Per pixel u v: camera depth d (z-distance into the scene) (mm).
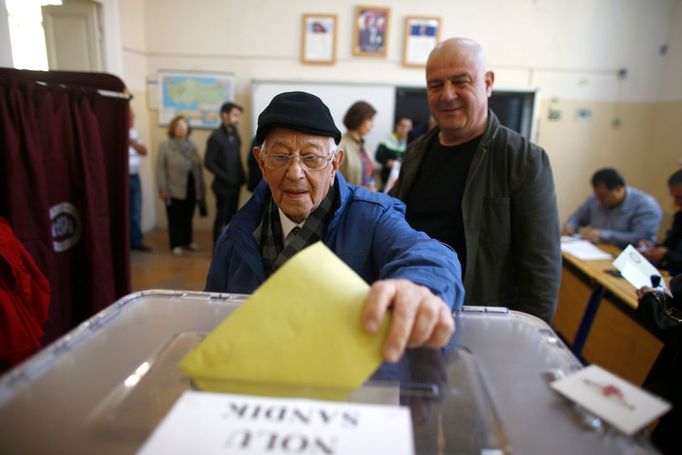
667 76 4207
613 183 2518
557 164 4520
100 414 325
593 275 1948
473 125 1216
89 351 406
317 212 834
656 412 307
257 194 902
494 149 1193
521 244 1182
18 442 299
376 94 4305
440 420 338
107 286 1606
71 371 372
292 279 381
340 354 345
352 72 4348
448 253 590
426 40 4246
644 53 4270
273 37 4309
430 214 1330
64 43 3500
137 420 326
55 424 313
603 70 4320
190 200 3852
